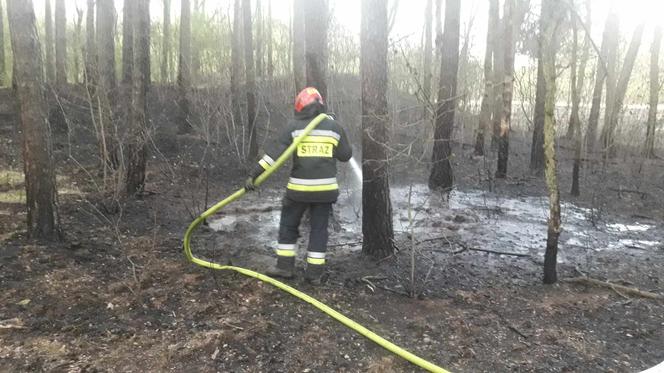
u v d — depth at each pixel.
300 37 8.91
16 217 5.77
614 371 3.27
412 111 10.87
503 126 11.03
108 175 7.84
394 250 5.39
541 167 11.73
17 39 4.48
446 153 9.44
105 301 3.83
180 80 12.73
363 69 4.86
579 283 4.84
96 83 8.36
